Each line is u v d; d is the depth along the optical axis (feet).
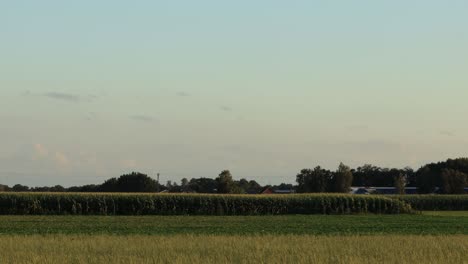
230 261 92.22
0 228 187.32
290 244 116.37
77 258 93.45
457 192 584.40
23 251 102.37
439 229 191.01
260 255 97.25
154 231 175.52
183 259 92.27
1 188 471.21
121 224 210.38
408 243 118.52
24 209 280.72
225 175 441.68
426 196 386.32
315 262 88.89
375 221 237.45
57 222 220.84
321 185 586.45
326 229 188.65
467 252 101.81
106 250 105.91
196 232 171.53
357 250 104.78
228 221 233.76
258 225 208.64
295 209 307.37
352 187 655.76
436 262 90.12
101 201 286.87
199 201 296.92
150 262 89.66
